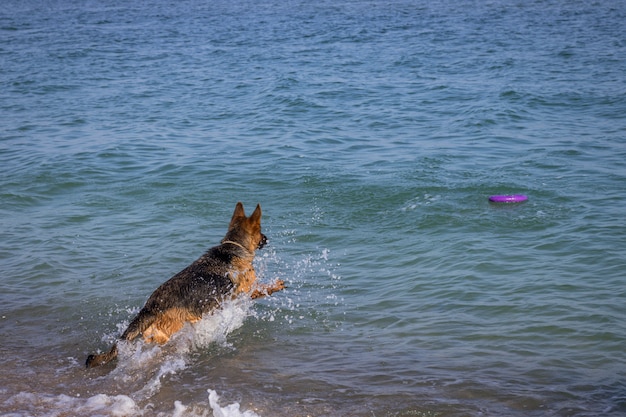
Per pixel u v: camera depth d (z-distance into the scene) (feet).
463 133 47.98
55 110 58.95
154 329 20.75
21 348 20.99
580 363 19.01
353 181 37.06
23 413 17.12
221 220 32.24
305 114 55.77
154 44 107.04
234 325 22.13
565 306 22.36
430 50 90.79
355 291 24.77
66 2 225.76
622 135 45.68
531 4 159.33
